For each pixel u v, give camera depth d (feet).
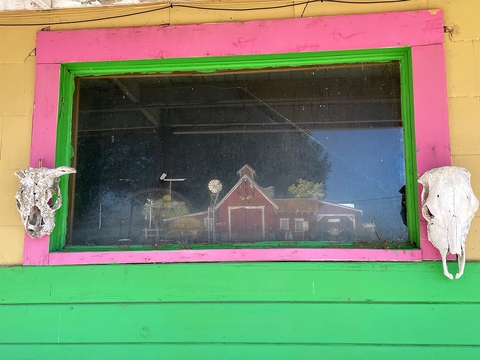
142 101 6.63
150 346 5.60
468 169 5.54
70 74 6.42
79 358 5.64
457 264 5.32
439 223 5.00
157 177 6.42
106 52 6.18
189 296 5.63
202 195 6.31
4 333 5.73
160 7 6.24
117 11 6.31
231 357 5.51
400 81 6.05
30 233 5.67
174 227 6.22
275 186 6.23
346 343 5.40
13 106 6.23
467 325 5.26
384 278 5.41
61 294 5.74
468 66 5.71
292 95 6.43
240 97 6.53
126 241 6.21
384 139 6.09
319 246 5.74
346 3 5.95
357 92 6.28
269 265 5.58
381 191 5.97
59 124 6.19
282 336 5.48
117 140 6.52
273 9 6.06
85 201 6.32
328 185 6.13
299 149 6.30
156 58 6.12
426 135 5.56
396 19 5.78
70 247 6.04
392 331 5.34
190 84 6.59
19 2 6.32
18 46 6.34
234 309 5.56
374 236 5.86
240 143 6.42
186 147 6.49
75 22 6.34
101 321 5.67
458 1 5.83
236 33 6.02
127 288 5.69
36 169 5.68
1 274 5.82
